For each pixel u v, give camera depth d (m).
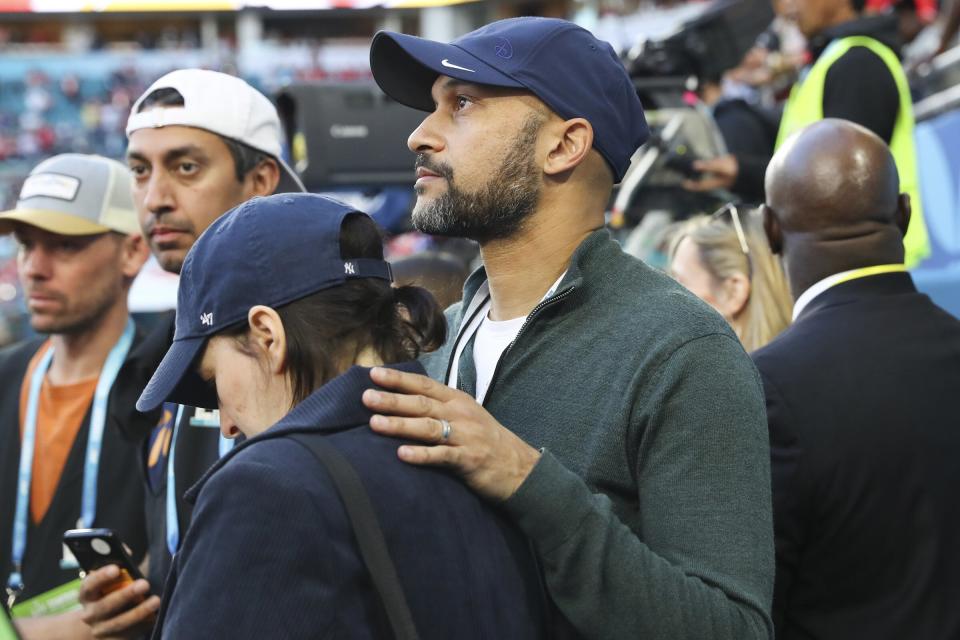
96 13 73.38
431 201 4.44
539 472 3.75
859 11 9.79
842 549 5.01
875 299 5.43
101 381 7.46
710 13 10.83
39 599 5.84
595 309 4.37
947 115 12.58
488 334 4.67
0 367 7.96
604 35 51.06
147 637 5.25
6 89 66.44
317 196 3.96
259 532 3.29
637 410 4.07
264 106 6.61
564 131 4.40
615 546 3.74
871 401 5.08
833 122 5.69
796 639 5.12
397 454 3.62
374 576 3.34
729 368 4.06
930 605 4.92
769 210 5.79
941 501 4.98
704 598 3.71
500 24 4.51
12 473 7.48
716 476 3.93
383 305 3.84
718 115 11.98
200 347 3.77
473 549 3.64
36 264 7.51
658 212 10.20
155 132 6.26
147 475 6.06
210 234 3.86
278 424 3.57
